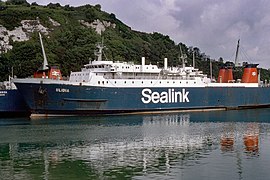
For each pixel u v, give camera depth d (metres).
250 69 89.88
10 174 27.62
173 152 35.06
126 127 53.09
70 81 67.44
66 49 138.25
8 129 51.19
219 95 83.25
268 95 91.00
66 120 61.84
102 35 171.88
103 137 43.84
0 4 194.88
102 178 26.55
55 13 180.75
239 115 71.75
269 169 28.77
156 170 28.59
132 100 72.19
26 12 168.25
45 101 64.69
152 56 176.62
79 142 40.56
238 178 26.50
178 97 77.50
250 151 35.38
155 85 74.94
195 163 30.70
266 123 58.34
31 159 32.38
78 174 27.56
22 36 157.00
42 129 50.97
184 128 52.09
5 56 126.88
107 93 69.25
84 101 67.12
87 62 129.25
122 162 31.20
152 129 50.97
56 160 32.00
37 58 120.12
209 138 43.00
